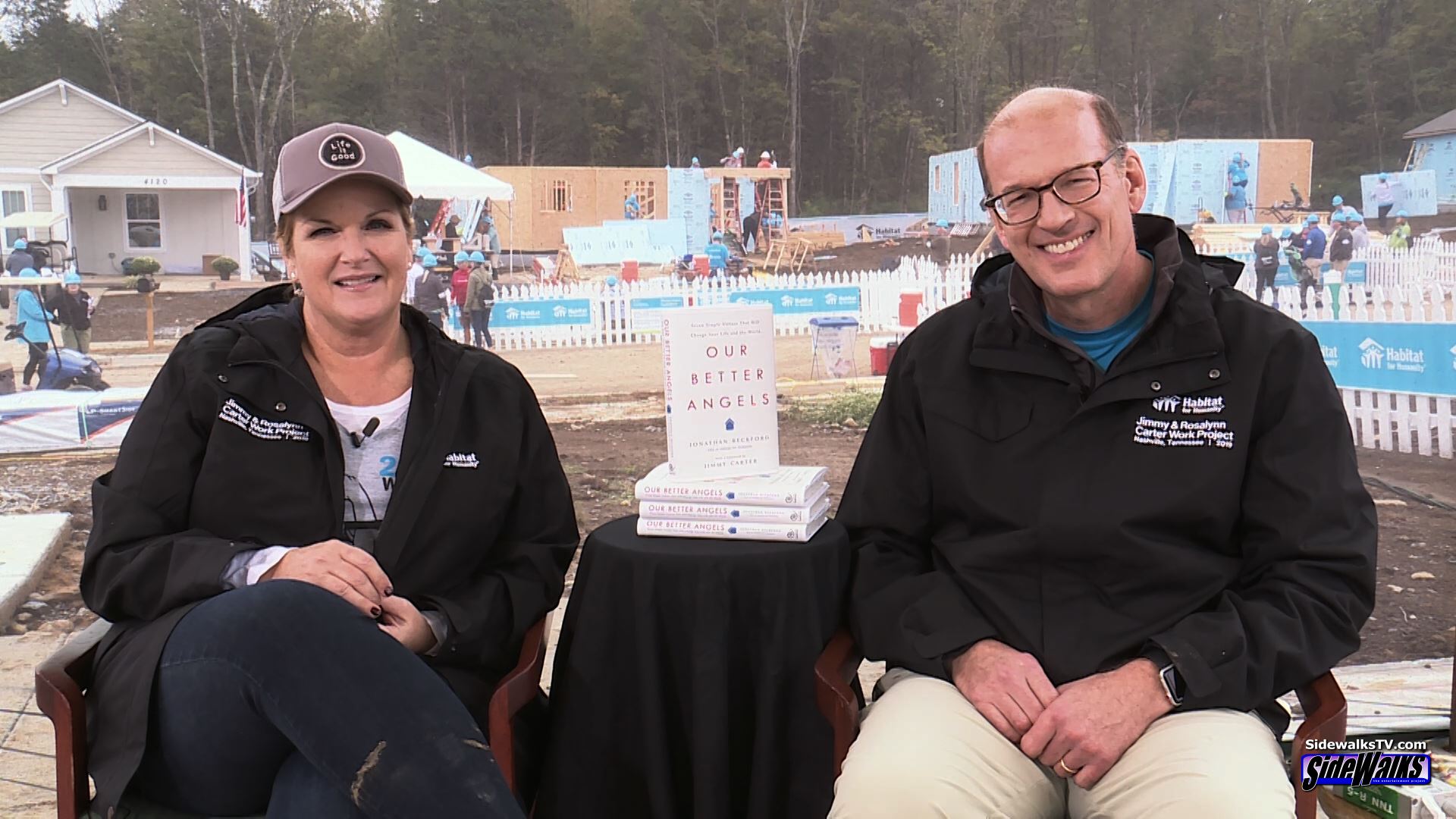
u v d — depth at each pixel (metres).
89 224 13.23
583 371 10.27
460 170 11.28
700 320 2.27
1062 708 1.73
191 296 12.75
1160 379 1.87
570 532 2.24
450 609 1.94
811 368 10.09
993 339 1.98
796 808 2.09
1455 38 14.41
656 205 15.78
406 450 2.01
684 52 16.05
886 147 16.59
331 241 1.94
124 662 1.68
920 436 2.09
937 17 16.11
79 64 13.23
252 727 1.53
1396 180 13.88
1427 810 2.02
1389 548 4.61
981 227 14.66
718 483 2.21
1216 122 15.18
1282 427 1.83
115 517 1.88
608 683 2.12
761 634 2.06
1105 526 1.86
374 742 1.44
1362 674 3.10
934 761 1.72
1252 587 1.84
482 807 1.43
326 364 2.05
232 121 13.75
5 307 9.80
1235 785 1.60
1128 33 15.22
